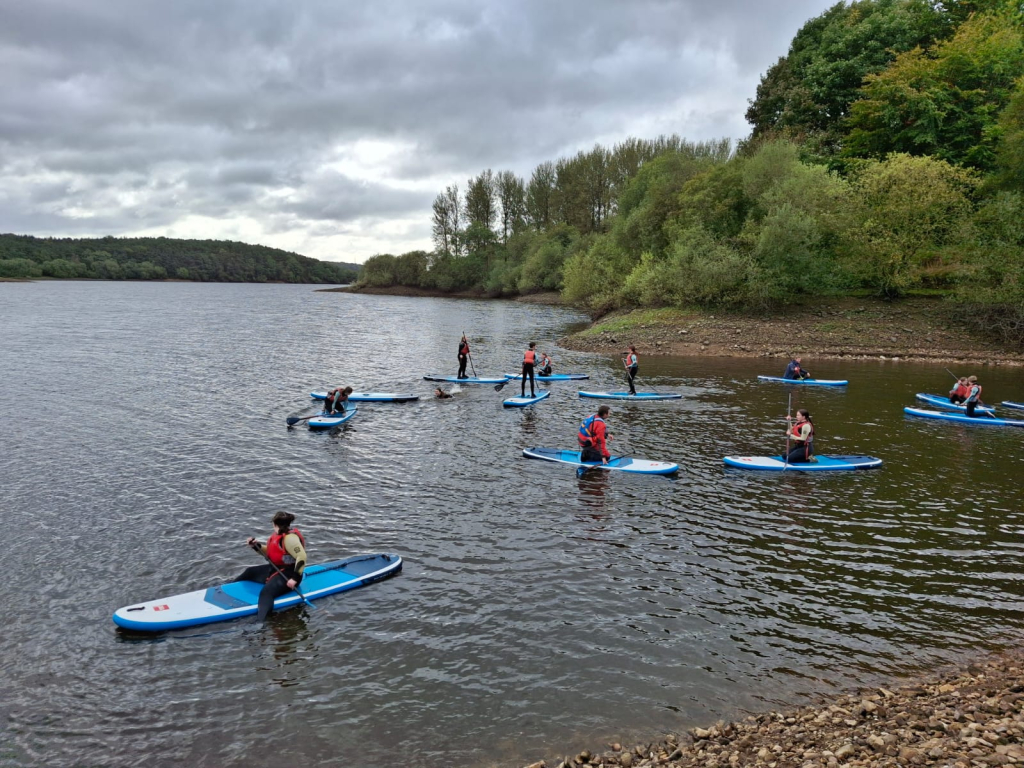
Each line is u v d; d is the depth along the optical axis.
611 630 9.27
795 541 12.25
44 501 14.00
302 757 6.89
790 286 44.38
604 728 7.30
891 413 23.20
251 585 10.32
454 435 19.88
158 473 15.92
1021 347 37.22
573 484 15.39
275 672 8.34
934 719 7.08
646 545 12.04
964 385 23.23
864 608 9.89
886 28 61.66
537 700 7.78
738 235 46.88
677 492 14.89
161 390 26.56
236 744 7.08
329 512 13.57
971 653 8.73
